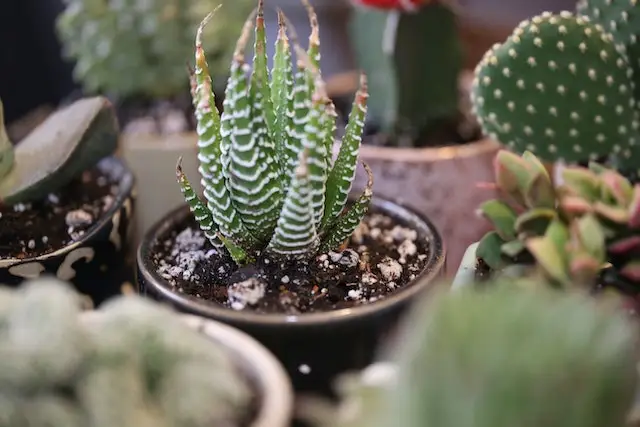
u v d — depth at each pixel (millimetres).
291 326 217
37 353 172
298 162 231
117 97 394
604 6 283
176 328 188
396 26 355
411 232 272
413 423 168
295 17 438
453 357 160
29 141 297
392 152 340
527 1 413
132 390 175
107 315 189
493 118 281
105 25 371
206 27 364
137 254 251
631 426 183
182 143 345
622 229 217
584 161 287
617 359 161
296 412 212
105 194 303
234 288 235
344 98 403
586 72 270
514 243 224
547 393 156
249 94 229
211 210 242
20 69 414
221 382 180
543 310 164
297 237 235
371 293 240
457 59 371
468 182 343
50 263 253
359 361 224
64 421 171
